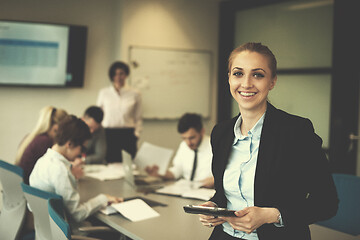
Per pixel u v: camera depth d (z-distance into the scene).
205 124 5.82
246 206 1.38
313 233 2.02
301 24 4.53
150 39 5.32
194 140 3.18
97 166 3.67
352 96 3.99
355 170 4.00
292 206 1.27
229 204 1.45
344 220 2.43
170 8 5.43
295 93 4.60
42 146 3.05
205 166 3.25
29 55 4.79
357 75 3.94
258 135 1.36
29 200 2.03
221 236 1.49
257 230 1.33
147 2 5.26
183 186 2.95
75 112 5.14
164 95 5.47
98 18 5.20
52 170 2.33
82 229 2.18
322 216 1.27
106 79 5.30
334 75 4.11
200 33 5.68
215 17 5.77
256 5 5.09
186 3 5.55
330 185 1.28
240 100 1.32
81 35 4.99
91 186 3.01
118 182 3.15
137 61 5.25
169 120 5.56
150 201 2.56
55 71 4.93
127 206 2.39
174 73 5.52
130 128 3.97
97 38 5.21
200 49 5.69
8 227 2.62
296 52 4.59
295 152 1.28
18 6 4.75
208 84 5.79
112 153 3.88
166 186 2.98
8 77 4.72
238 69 1.30
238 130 1.41
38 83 4.86
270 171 1.29
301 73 4.52
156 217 2.25
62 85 4.97
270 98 1.43
